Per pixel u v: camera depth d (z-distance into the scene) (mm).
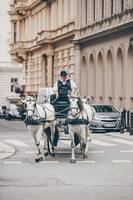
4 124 58156
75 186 16344
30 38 79875
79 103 22297
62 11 65438
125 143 31297
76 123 22141
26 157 24156
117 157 23906
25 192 15367
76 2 59281
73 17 60344
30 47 79562
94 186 16359
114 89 49875
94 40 54594
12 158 23750
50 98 23828
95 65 55031
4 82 100438
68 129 22812
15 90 99562
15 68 100625
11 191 15531
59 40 65438
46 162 22234
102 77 53625
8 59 103375
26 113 22750
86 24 58000
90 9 56469
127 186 16375
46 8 70562
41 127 22641
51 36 68875
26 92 80938
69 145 29438
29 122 22547
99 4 53969
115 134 39094
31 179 17688
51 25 69688
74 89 22516
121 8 48562
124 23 45281
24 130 45281
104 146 29250
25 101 22891
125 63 47281
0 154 25203
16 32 83625
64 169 20094
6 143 31484
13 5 86312
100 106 43938
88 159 23141
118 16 48594
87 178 17859
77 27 59031
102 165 21172
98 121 41938
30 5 78750
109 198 14516
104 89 52500
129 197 14680
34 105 22625
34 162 22281
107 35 50562
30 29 79875
